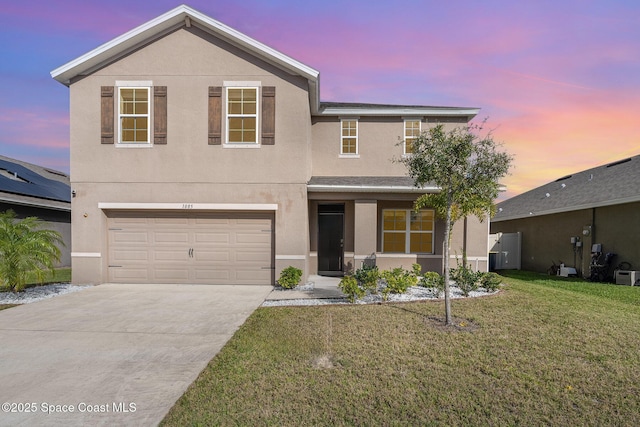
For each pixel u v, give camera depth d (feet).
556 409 12.25
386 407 12.35
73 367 15.89
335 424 11.39
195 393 13.38
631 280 40.06
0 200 46.88
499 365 15.62
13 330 21.38
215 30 35.27
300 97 36.24
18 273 30.83
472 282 30.71
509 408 12.31
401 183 39.58
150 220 37.09
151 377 14.84
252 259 37.01
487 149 21.66
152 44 36.17
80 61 34.94
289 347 17.99
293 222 36.27
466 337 19.19
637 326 21.25
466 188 21.89
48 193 58.18
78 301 29.22
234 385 13.97
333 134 44.34
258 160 36.37
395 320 22.50
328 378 14.49
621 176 49.85
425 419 11.66
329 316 23.68
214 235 37.06
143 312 25.59
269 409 12.24
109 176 36.29
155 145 36.29
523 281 42.86
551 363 15.83
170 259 37.06
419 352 17.11
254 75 36.14
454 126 43.98
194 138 36.27
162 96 36.17
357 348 17.71
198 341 19.34
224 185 36.40
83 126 36.35
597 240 46.11
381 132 44.34
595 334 19.67
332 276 42.63
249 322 22.53
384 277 33.40
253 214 37.04
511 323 21.67
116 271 37.19
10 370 15.60
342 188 37.86
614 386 13.83
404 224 43.16
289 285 34.06
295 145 36.35
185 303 28.43
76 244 36.37
